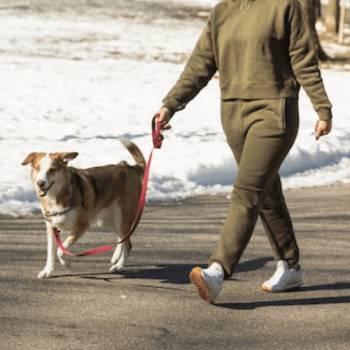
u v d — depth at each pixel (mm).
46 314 8930
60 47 44875
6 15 57188
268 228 9992
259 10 9141
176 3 73875
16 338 8078
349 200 16609
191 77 9711
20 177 16297
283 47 9172
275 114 9117
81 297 9656
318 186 18094
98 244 12594
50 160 10336
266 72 9148
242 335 8414
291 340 8297
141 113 27469
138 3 71000
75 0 69000
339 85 36469
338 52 49531
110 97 30562
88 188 10758
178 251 12273
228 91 9367
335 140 21719
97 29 53656
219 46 9352
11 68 36312
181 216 14789
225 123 9477
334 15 55250
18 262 11320
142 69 39031
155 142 10000
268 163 9156
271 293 10047
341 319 9047
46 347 7848
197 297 9797
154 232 13453
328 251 12438
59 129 23328
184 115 26766
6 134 22078
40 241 12602
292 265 10094
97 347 7887
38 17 57406
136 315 8992
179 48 47844
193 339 8234
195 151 19609
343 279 10805
